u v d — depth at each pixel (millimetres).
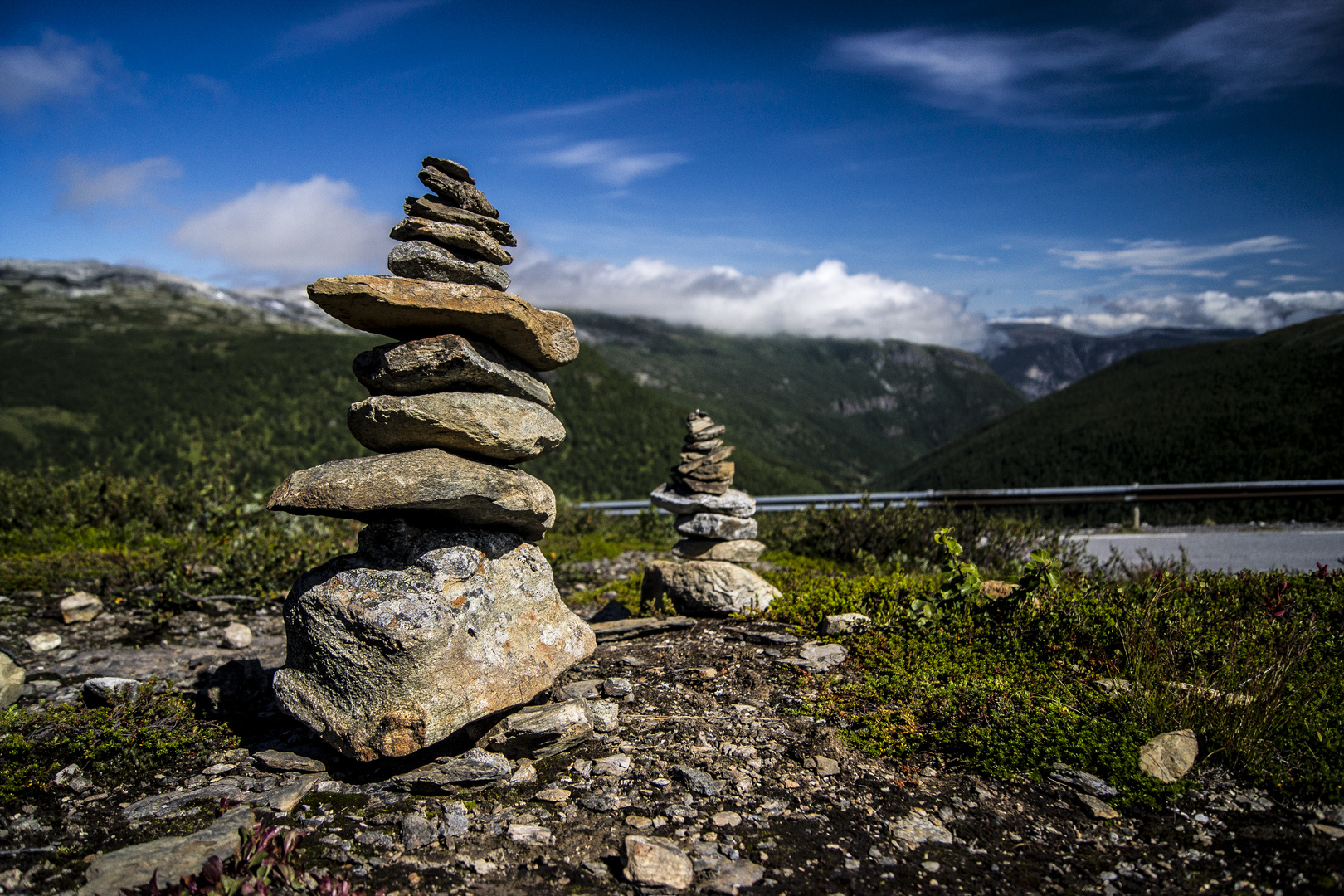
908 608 5734
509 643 3838
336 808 3342
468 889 2773
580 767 3752
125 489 10195
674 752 3936
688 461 6992
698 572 6445
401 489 3541
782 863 2988
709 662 5246
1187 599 5605
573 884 2828
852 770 3766
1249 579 6160
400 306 3564
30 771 3664
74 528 9477
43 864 2953
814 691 4703
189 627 6566
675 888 2789
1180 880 2936
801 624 5840
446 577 3646
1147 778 3541
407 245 3828
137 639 6191
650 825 3240
